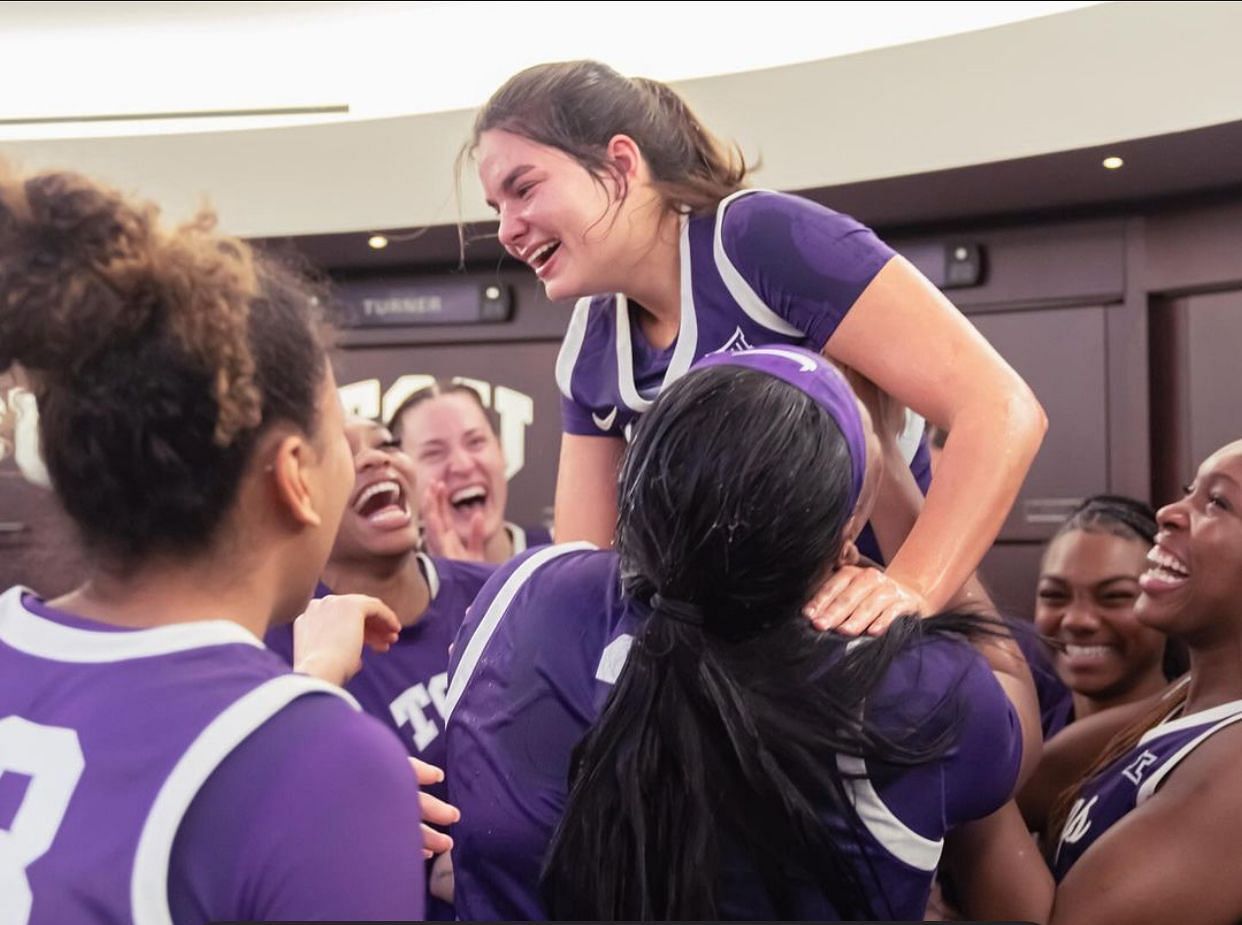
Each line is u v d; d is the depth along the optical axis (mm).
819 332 1477
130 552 867
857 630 1076
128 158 4207
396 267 4578
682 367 1587
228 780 781
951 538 1317
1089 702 2496
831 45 3822
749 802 1022
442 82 4160
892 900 1064
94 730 808
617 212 1567
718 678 1027
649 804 1031
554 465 4484
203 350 823
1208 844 1522
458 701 1183
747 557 1032
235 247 887
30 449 950
